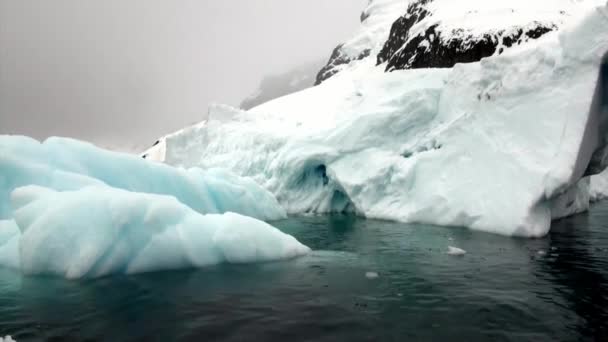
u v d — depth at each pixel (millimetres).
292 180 13852
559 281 4855
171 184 9641
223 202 10789
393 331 3545
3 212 7383
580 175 8109
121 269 5668
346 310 4070
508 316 3832
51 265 5492
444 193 9516
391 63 19641
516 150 8227
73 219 5699
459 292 4562
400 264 5953
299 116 18484
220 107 19969
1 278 5375
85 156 8461
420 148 11234
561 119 7602
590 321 3662
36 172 7449
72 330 3650
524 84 8477
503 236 7805
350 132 12719
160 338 3463
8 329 3678
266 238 6492
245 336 3479
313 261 6262
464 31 14766
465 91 10320
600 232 8172
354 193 11930
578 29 7523
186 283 5098
